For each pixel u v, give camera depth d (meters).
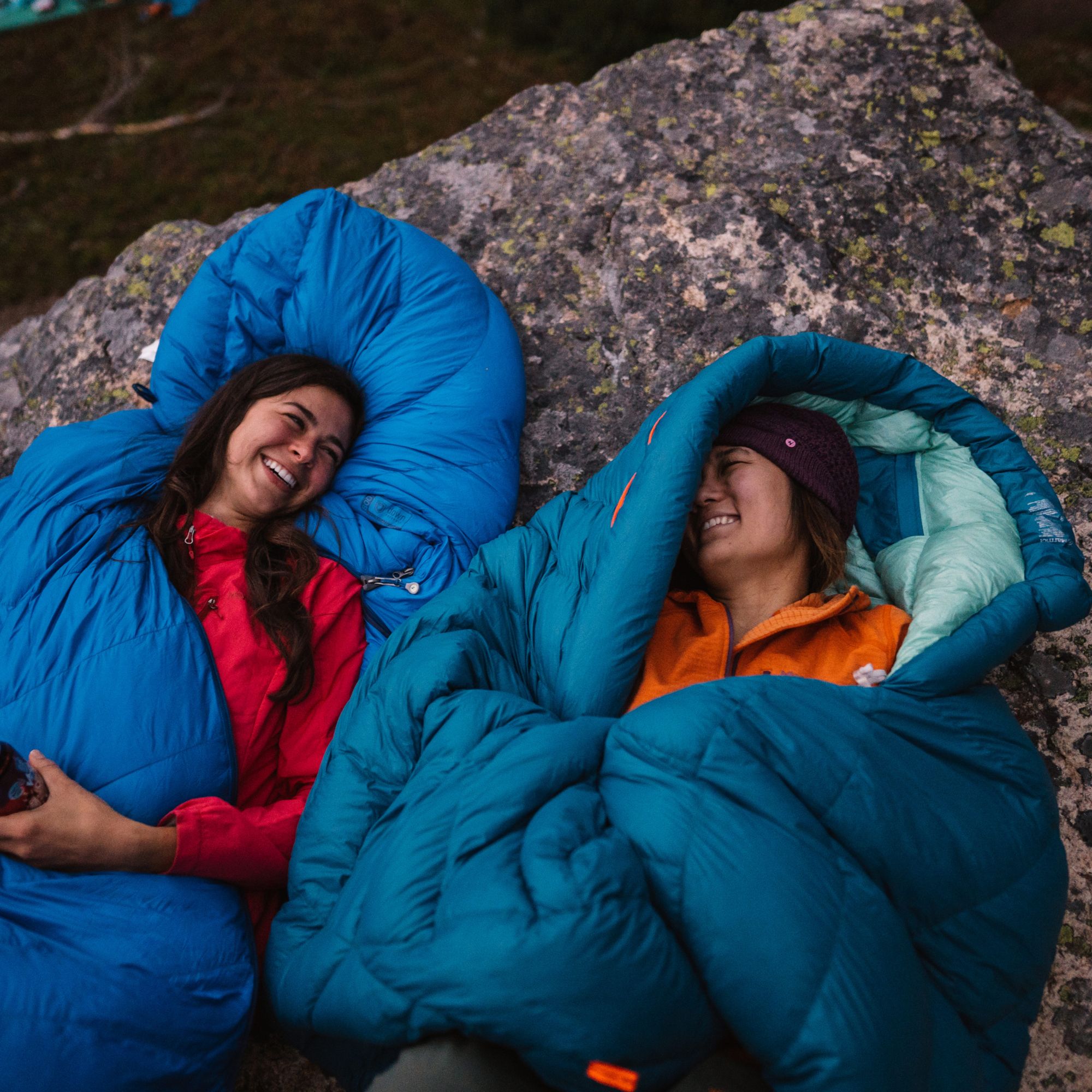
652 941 0.98
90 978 1.12
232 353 1.86
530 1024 0.94
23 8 4.80
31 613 1.42
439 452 1.76
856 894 1.06
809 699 1.21
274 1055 1.42
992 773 1.25
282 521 1.69
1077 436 1.79
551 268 2.02
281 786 1.55
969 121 2.12
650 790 1.11
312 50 4.54
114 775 1.32
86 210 3.94
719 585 1.55
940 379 1.63
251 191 3.92
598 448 1.87
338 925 1.12
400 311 1.83
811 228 1.99
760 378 1.56
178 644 1.43
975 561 1.43
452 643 1.37
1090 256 1.96
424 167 2.23
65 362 2.14
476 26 4.59
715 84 2.20
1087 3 3.91
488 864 1.03
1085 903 1.45
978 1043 1.15
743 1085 1.01
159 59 4.58
